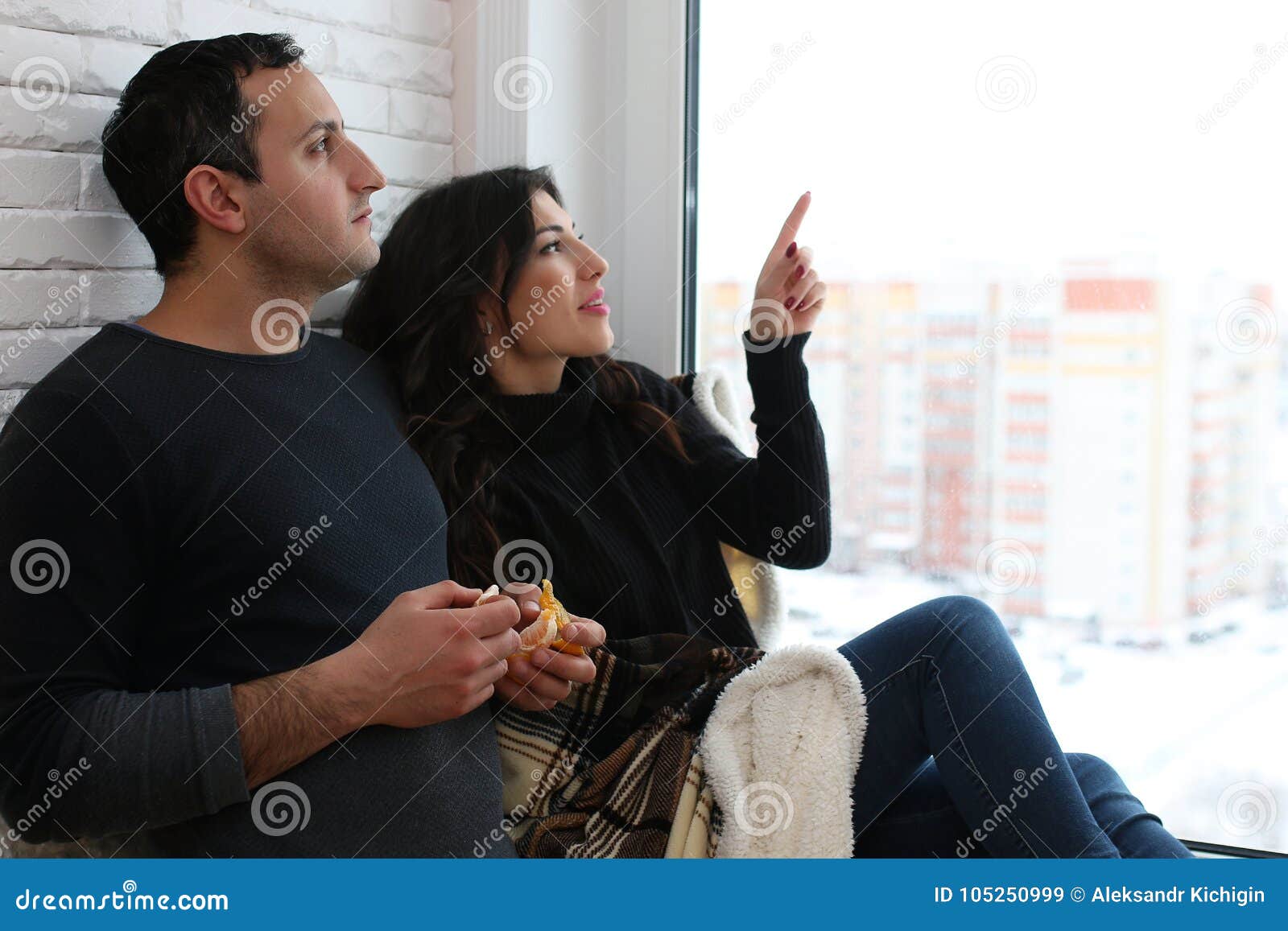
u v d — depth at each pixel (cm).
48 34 118
